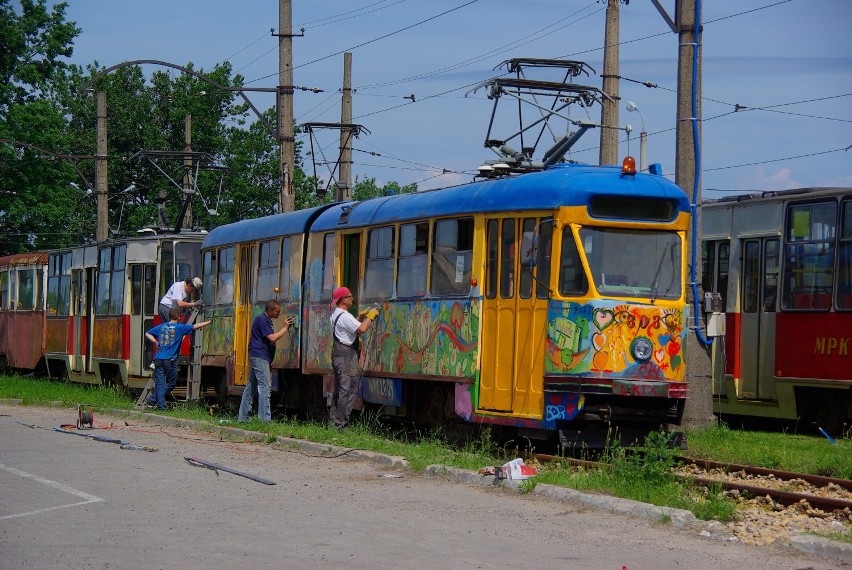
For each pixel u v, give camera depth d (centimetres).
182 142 6694
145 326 2641
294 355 2047
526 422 1487
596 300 1454
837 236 1886
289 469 1345
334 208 2012
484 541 923
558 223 1470
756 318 2034
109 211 6650
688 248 1521
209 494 1152
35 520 1005
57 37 4859
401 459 1375
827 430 1927
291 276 2073
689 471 1421
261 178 6525
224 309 2344
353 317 1758
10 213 4709
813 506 1110
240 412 1891
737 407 2061
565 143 1816
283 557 856
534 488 1148
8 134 4669
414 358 1708
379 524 993
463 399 1589
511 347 1522
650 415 1478
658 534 956
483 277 1568
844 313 1859
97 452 1496
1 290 3716
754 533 955
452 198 1653
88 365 2941
